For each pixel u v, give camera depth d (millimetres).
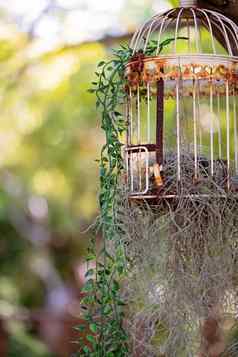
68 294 8328
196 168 2576
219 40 2994
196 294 2600
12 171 8516
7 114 7508
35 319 7023
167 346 2643
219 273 2578
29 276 8625
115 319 2703
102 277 2709
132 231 2646
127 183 2682
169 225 2592
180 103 2773
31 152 8250
